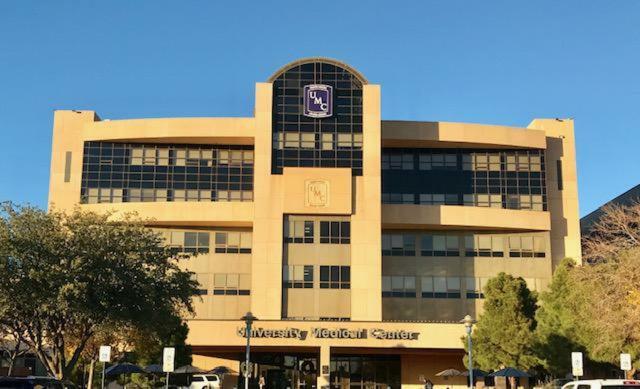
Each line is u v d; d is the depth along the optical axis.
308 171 66.94
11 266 34.31
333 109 68.50
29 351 57.41
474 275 69.94
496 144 71.50
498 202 71.38
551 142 73.94
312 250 65.88
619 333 35.81
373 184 67.00
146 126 69.88
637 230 39.00
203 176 70.75
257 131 67.56
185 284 40.00
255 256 65.38
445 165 72.19
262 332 60.59
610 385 22.52
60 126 71.56
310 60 69.25
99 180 70.44
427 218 68.94
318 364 66.88
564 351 47.69
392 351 64.19
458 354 65.06
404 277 69.81
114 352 49.50
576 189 72.81
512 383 50.34
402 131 70.44
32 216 36.00
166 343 52.31
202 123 69.50
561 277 51.16
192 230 69.75
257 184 66.69
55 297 34.03
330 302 64.88
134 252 37.41
